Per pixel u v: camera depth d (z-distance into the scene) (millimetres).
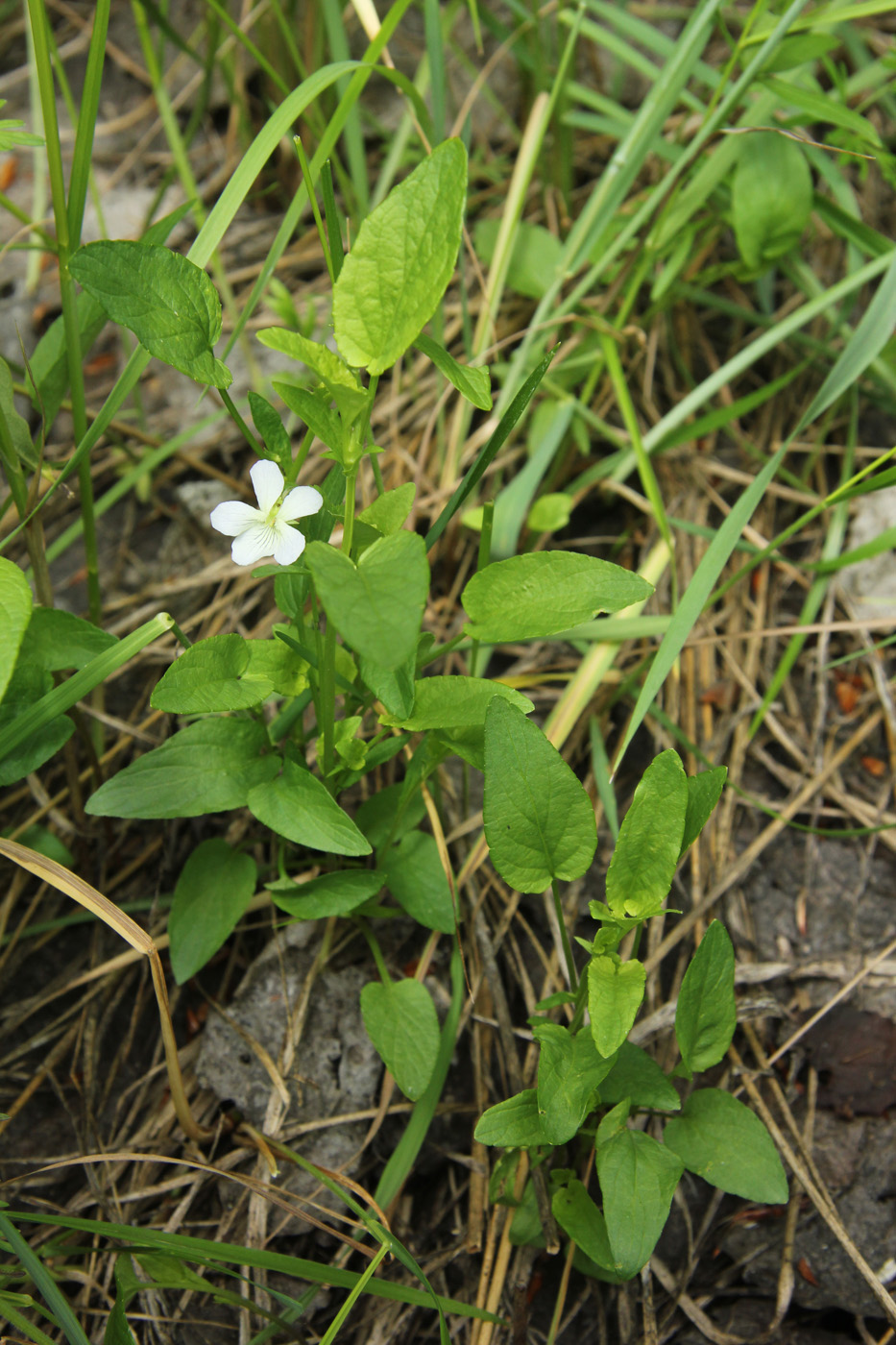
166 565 477
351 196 506
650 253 457
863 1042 414
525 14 479
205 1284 355
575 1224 362
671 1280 391
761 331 523
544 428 473
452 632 460
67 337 377
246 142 546
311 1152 391
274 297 500
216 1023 399
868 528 476
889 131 540
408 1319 385
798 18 426
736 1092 407
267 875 416
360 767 372
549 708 452
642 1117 401
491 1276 385
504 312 508
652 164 535
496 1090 404
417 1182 400
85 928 421
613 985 346
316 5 509
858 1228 394
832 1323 393
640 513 489
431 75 440
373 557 311
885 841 440
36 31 344
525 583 346
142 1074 406
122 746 439
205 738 367
